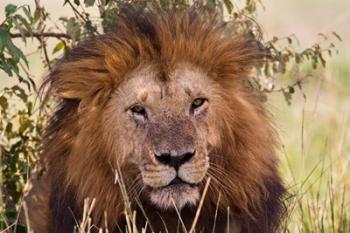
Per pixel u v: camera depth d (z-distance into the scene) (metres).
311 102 20.92
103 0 11.68
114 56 10.31
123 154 10.26
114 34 10.48
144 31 10.38
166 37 10.34
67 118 10.60
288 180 15.13
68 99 10.60
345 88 22.39
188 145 9.94
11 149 11.98
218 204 10.42
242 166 10.57
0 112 12.00
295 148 17.23
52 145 10.73
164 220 10.52
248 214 10.66
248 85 10.98
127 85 10.31
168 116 10.13
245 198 10.62
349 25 31.08
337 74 23.70
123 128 10.25
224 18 12.61
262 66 11.72
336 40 29.64
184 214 10.50
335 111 18.75
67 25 11.55
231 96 10.55
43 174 11.48
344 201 13.23
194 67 10.41
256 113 10.75
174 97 10.22
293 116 19.05
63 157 10.66
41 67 21.06
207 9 11.23
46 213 11.41
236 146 10.54
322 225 12.02
